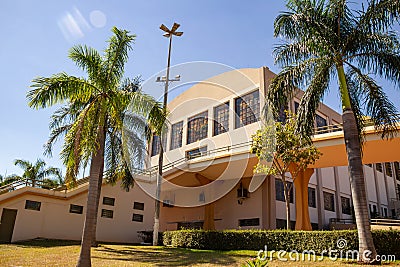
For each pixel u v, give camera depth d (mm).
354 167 9398
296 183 16562
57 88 9148
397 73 9836
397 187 30875
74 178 9570
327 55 10445
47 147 13789
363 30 10164
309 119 10273
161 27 15703
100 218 17734
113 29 10828
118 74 10445
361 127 10930
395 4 9617
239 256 10844
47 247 13234
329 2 10367
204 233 13477
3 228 15039
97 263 9586
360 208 9000
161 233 16281
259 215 17203
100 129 9500
